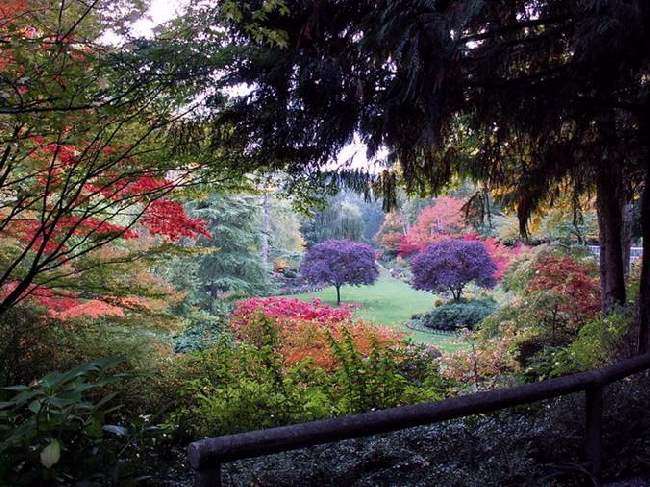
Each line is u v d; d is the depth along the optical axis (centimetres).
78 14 254
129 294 378
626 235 748
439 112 321
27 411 214
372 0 312
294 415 312
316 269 1928
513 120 353
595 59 291
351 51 322
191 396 361
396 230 2447
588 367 432
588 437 230
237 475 208
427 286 1516
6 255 379
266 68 327
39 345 365
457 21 263
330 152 376
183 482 217
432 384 421
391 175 436
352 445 226
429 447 225
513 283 812
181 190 376
